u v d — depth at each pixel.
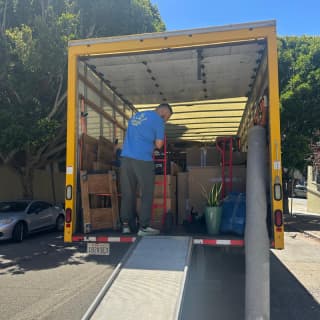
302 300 5.59
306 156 18.25
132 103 8.54
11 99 12.93
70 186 5.10
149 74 6.52
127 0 13.80
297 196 38.19
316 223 16.17
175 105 8.66
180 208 5.94
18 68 12.22
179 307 3.44
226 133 11.22
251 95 7.48
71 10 13.25
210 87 7.35
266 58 5.12
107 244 4.91
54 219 13.48
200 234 5.02
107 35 13.69
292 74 17.14
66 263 8.16
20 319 4.74
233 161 6.38
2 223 10.81
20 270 7.51
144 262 4.20
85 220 5.21
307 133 17.19
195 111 9.12
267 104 5.17
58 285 6.32
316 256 9.07
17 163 15.70
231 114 9.36
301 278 6.91
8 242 11.23
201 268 4.86
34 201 12.80
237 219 4.89
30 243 11.05
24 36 11.42
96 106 6.36
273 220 4.48
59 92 12.80
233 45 5.16
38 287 6.21
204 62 5.92
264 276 4.23
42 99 13.36
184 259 4.23
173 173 6.00
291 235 12.84
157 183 5.63
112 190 5.53
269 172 4.79
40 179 19.16
